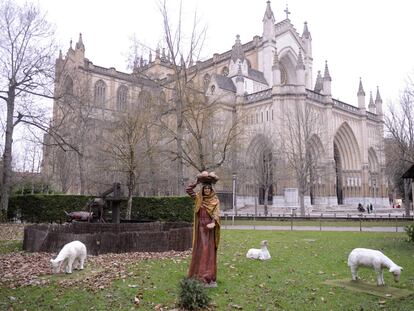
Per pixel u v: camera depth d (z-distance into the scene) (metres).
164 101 31.78
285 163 43.06
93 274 9.03
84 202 26.67
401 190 45.97
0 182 33.25
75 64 53.62
